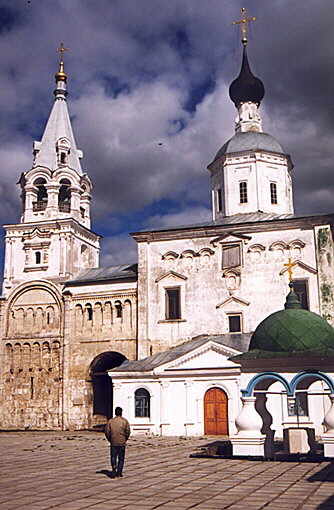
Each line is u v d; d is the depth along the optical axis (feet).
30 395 165.07
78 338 163.43
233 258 150.41
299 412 122.21
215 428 127.95
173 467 72.28
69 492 54.34
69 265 173.99
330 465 71.87
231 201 170.91
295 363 81.51
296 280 144.77
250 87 185.98
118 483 59.72
